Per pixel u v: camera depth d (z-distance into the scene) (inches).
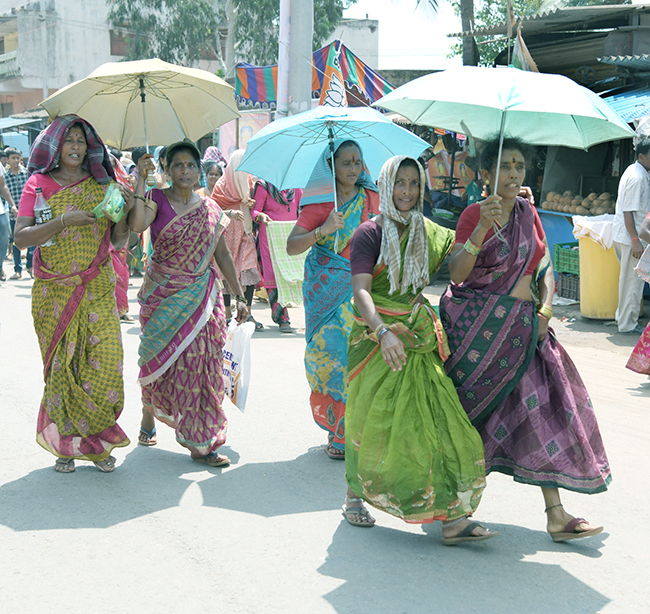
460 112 142.9
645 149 309.3
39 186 168.7
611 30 442.0
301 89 430.0
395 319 135.3
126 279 353.4
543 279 140.3
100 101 186.4
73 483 169.6
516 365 134.6
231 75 903.7
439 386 133.6
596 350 305.9
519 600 119.6
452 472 132.3
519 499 161.5
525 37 498.0
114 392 173.0
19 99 1754.4
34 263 172.7
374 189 185.9
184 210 178.5
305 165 188.2
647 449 189.5
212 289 183.5
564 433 135.4
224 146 655.8
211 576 127.6
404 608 117.0
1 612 116.0
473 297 135.4
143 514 153.1
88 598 120.4
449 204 575.8
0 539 141.2
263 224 338.0
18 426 208.2
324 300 181.8
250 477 174.1
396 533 145.1
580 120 134.2
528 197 141.9
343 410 182.7
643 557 134.6
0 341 312.8
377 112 183.3
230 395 187.8
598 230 344.5
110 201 163.0
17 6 1670.8
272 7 1274.6
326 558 134.0
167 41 1378.0
